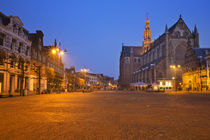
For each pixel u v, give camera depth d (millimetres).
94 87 147875
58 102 16688
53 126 6730
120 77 149375
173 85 84562
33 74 46406
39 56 50656
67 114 9477
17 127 6566
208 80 59438
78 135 5566
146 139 5172
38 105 13930
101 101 17984
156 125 6930
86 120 7871
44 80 53781
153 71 92000
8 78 35812
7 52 35344
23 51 41969
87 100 19328
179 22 93438
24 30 44812
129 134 5672
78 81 105000
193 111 10641
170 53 89625
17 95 29359
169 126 6754
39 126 6734
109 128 6441
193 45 92250
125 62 136000
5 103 15688
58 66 71688
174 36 91375
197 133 5805
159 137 5367
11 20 37281
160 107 12680
